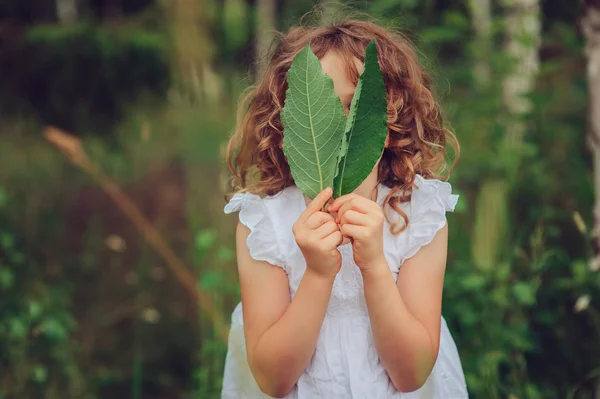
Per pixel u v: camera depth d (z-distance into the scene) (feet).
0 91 16.94
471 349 8.00
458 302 8.07
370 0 10.62
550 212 9.20
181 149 15.64
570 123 10.49
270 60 5.72
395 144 5.33
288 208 5.32
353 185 3.86
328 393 5.04
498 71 10.46
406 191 5.33
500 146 9.84
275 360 4.71
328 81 3.90
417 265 5.15
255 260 5.18
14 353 9.07
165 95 16.97
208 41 16.30
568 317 8.62
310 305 4.52
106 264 13.00
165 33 15.93
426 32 10.62
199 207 12.30
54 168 15.47
